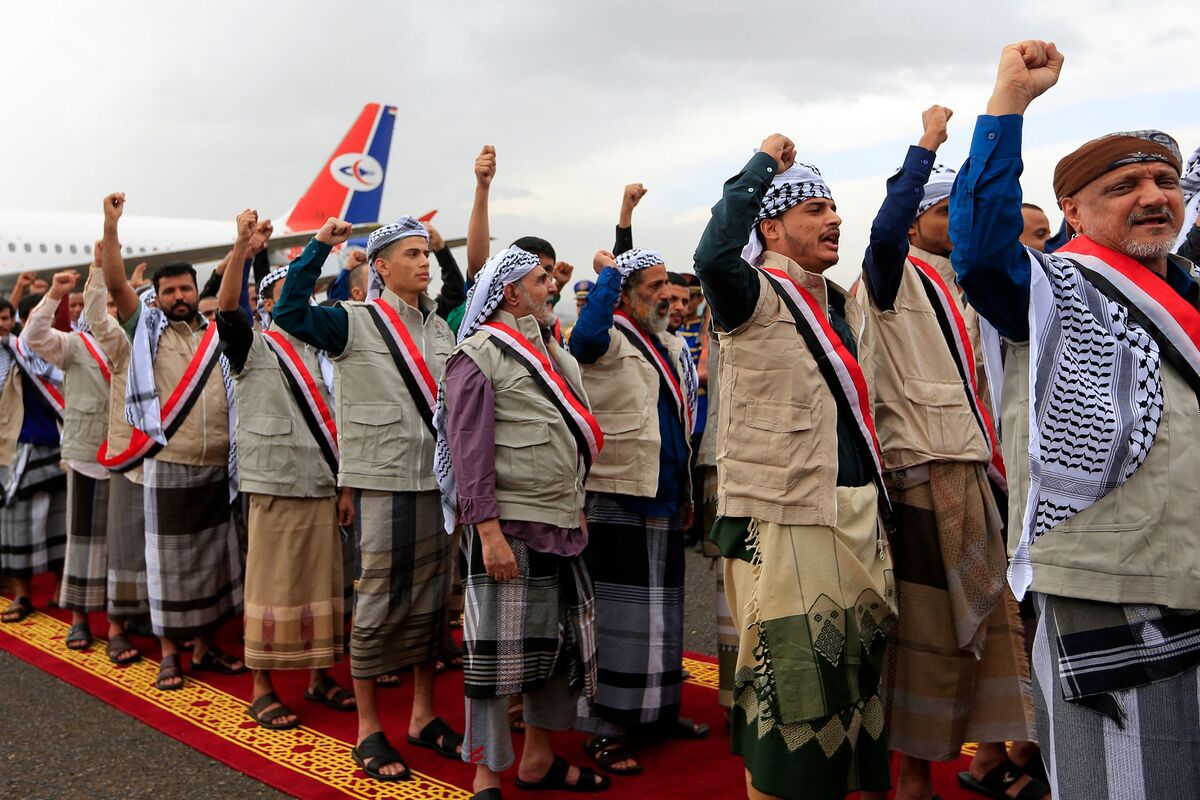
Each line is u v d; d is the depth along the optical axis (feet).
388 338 11.21
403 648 11.05
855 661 7.77
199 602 13.85
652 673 10.97
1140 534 5.65
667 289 11.82
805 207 8.35
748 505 8.04
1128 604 5.72
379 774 10.39
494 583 9.30
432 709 11.82
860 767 7.82
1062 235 12.02
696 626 16.85
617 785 10.28
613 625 10.98
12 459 17.74
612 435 11.12
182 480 13.74
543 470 9.36
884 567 8.11
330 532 12.47
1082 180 6.20
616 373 11.31
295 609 12.14
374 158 77.61
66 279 15.83
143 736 11.94
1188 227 9.50
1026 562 5.99
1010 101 6.01
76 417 15.96
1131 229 6.06
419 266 11.53
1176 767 5.63
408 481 10.96
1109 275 6.07
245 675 14.26
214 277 17.87
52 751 11.54
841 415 8.11
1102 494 5.73
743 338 8.09
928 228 9.91
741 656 8.08
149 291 16.49
